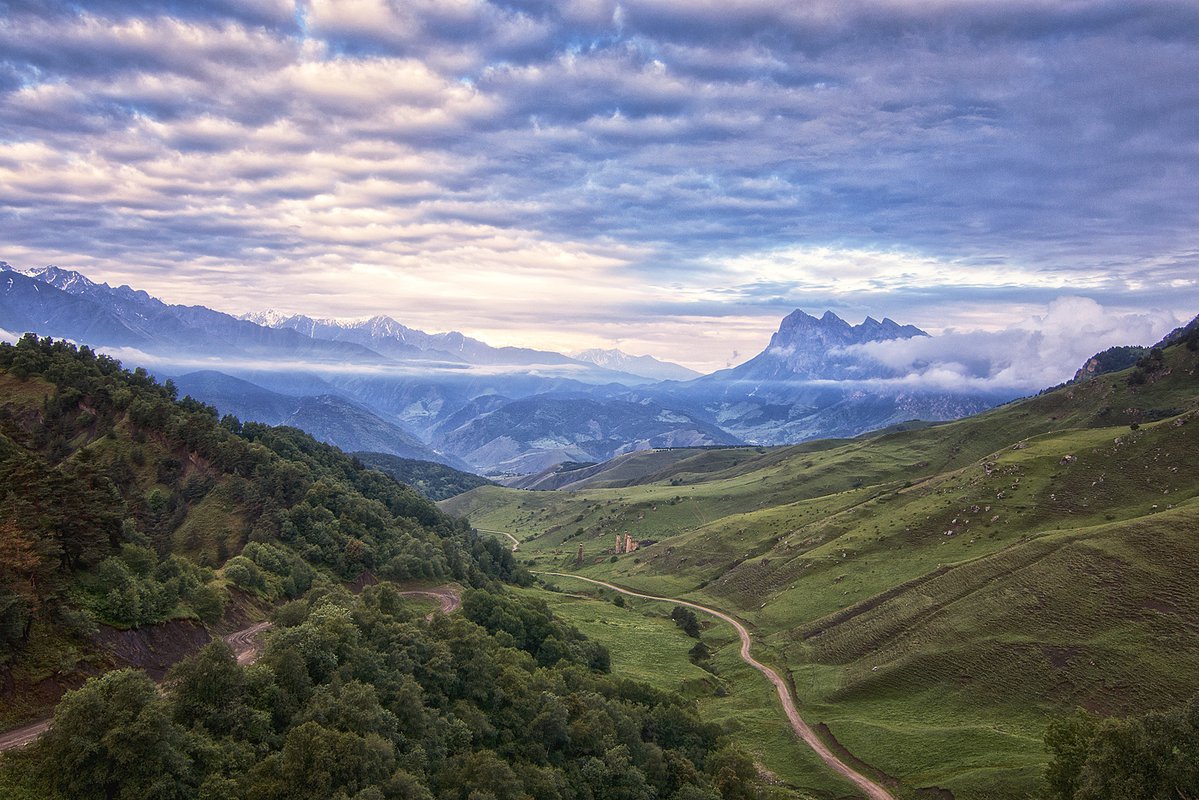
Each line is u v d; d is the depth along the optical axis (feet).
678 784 359.05
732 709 515.09
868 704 486.38
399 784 241.76
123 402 653.30
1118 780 260.01
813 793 392.68
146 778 213.66
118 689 226.38
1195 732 264.93
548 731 343.67
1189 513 520.83
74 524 324.80
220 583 417.69
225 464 611.47
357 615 361.30
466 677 359.25
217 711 250.57
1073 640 457.27
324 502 627.05
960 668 479.41
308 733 239.91
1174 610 444.55
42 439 605.31
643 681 537.65
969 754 391.04
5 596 263.49
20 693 248.11
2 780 209.05
